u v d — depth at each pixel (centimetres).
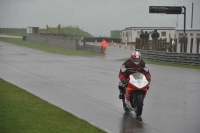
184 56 5734
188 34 6694
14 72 4362
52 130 1602
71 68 4984
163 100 2506
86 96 2645
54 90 2934
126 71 1998
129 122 1845
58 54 8469
